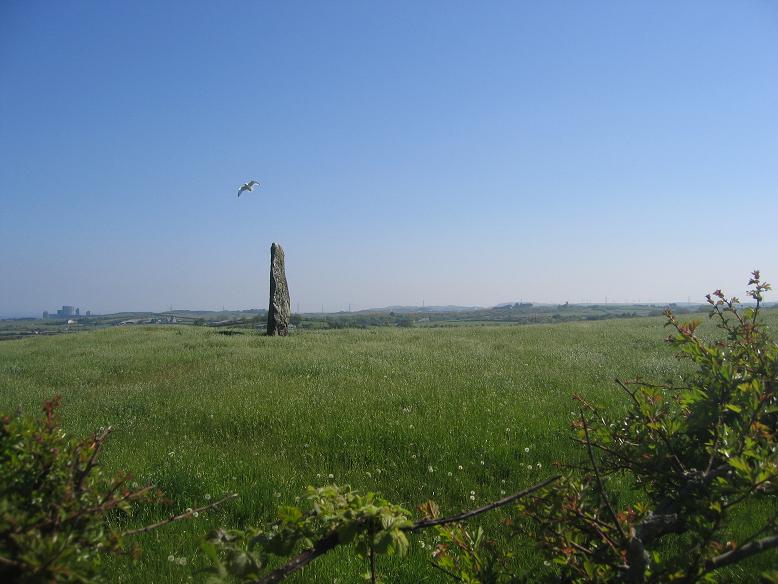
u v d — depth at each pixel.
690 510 3.17
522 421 8.41
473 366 14.43
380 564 4.68
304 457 7.34
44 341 25.02
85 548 2.41
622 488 5.72
